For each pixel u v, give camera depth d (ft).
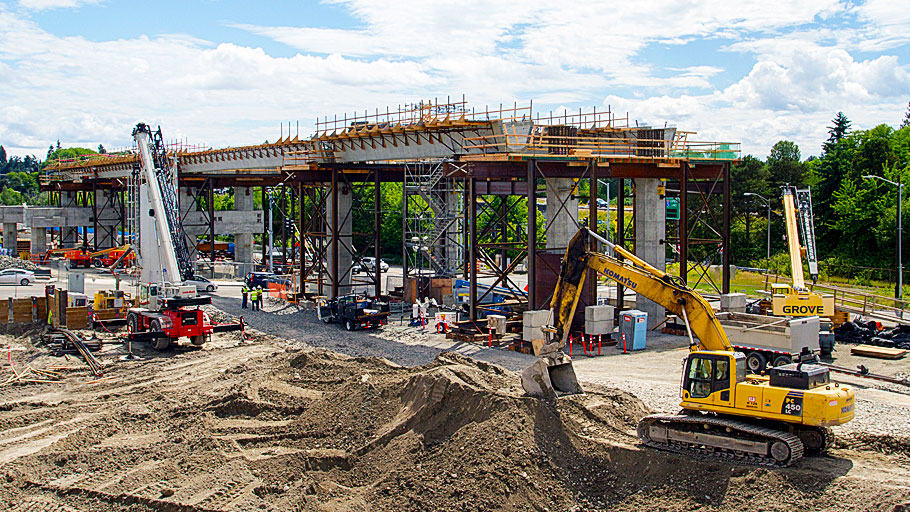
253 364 121.80
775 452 68.69
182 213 295.69
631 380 109.50
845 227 303.48
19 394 110.11
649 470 71.20
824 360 123.95
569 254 89.10
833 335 127.65
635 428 82.48
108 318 154.40
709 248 310.24
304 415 90.84
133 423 93.35
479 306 155.74
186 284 144.66
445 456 74.18
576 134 152.87
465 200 185.47
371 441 81.25
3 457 83.30
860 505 61.11
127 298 164.96
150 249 155.74
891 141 330.75
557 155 140.67
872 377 108.99
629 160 151.53
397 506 68.08
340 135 182.91
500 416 75.77
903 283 260.42
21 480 75.92
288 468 76.69
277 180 292.81
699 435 72.38
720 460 70.90
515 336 142.20
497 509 66.28
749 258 322.96
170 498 70.59
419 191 191.83
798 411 69.05
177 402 101.50
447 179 193.26
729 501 64.90
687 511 65.00
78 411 100.17
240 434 87.71
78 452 81.92
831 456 71.97
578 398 86.74
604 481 71.77
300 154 199.72
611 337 140.77
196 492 71.67
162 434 89.30
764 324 113.70
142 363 128.77
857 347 131.34
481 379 89.10
